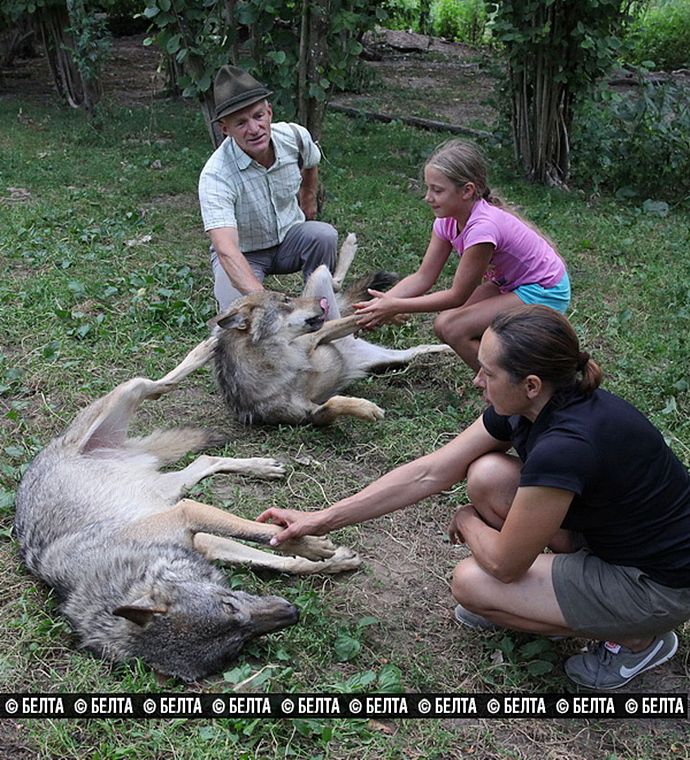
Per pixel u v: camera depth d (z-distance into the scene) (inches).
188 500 146.1
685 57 639.8
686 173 363.6
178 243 296.2
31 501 155.0
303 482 170.2
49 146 426.0
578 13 344.5
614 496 111.7
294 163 220.4
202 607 126.3
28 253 279.7
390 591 142.9
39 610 136.5
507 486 125.3
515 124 380.5
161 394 181.6
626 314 237.0
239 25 284.7
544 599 118.5
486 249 170.6
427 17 788.0
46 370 206.1
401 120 480.7
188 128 462.3
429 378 212.8
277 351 188.9
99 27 500.7
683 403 197.8
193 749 110.1
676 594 115.6
